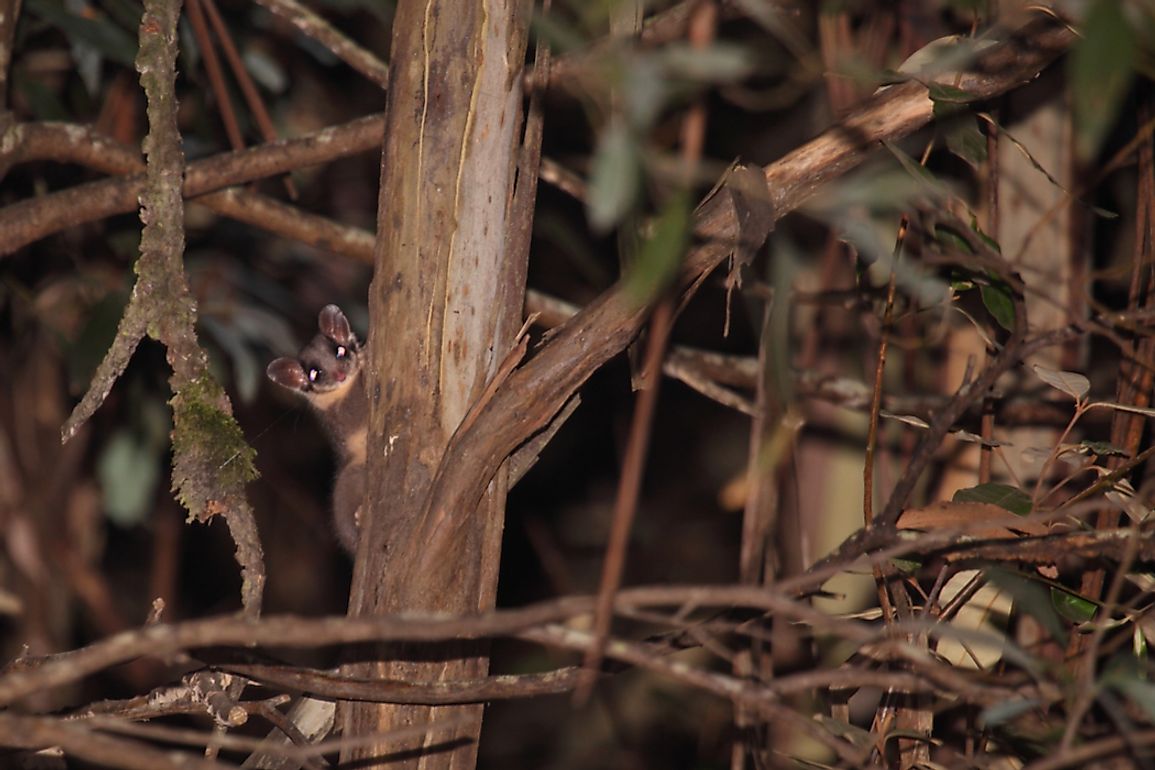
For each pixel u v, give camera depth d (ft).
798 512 24.80
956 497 19.13
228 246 37.58
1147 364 18.76
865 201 17.93
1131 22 12.93
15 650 40.19
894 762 21.72
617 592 12.80
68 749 14.32
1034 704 14.94
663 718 43.62
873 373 27.71
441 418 18.02
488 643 18.62
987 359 21.45
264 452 50.85
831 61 22.61
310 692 16.58
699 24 13.76
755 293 27.43
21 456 40.63
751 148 40.34
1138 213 20.30
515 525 52.54
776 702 14.96
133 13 30.19
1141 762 16.40
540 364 16.79
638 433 12.94
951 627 15.58
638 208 17.25
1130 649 19.34
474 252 18.04
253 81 33.86
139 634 12.94
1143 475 21.91
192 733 13.93
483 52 17.92
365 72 28.81
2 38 26.27
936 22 25.49
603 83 16.79
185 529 52.01
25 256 37.24
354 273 43.57
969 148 19.71
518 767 44.52
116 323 30.99
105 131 34.53
